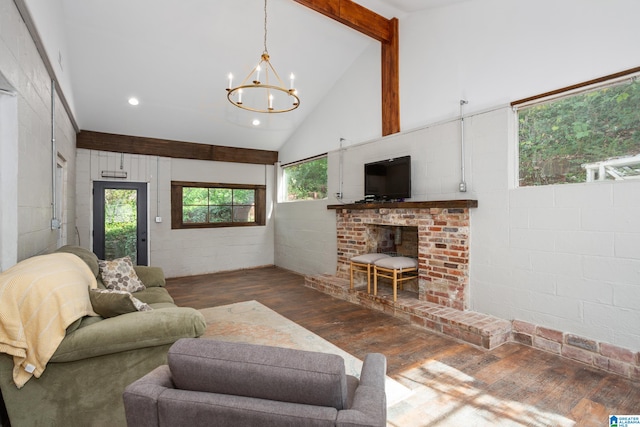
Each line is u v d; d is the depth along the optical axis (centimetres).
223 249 640
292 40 424
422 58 390
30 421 160
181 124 546
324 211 547
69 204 431
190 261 607
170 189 590
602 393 215
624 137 247
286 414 99
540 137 295
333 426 97
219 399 105
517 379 233
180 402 106
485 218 323
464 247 333
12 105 198
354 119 488
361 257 418
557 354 271
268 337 308
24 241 216
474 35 339
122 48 383
